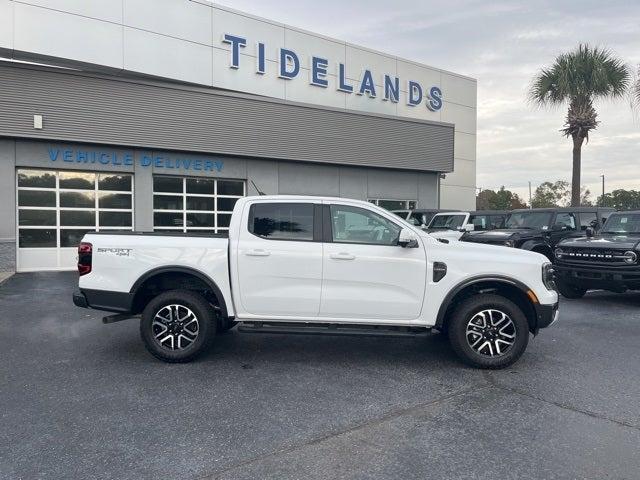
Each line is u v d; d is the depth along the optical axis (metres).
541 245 12.91
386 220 6.04
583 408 4.70
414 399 4.91
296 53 20.64
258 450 3.84
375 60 23.06
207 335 5.97
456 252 5.95
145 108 15.59
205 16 18.27
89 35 15.96
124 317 6.20
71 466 3.59
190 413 4.53
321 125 19.03
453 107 26.03
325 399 4.89
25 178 14.46
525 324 5.78
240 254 5.90
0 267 13.97
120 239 6.01
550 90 23.36
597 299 10.84
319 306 5.88
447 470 3.56
